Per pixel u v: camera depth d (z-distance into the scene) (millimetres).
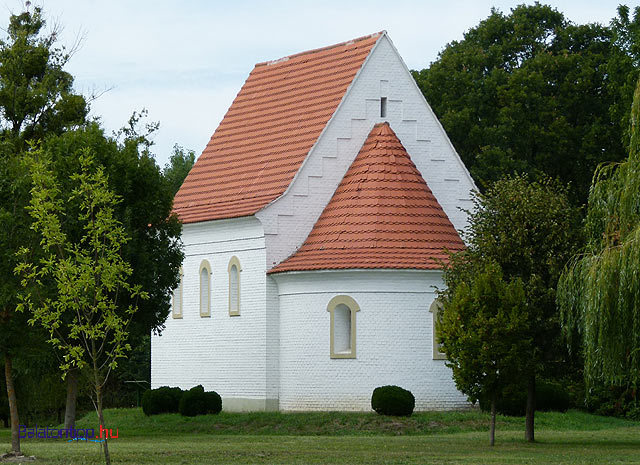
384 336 49812
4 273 35250
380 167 53438
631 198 36812
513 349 38188
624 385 51938
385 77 56125
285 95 59906
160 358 60375
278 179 54938
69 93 67188
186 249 58656
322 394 50688
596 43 79312
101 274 30781
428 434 45250
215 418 50781
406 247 50812
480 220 42188
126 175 45344
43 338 36375
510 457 34312
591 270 36625
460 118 75688
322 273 50688
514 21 82000
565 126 75125
